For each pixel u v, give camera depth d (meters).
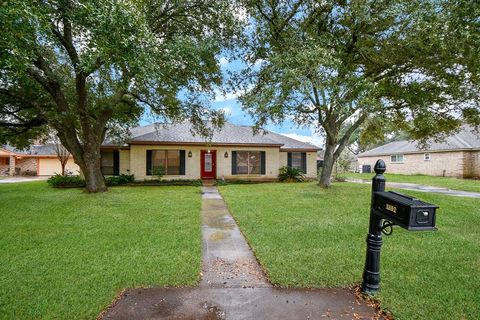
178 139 15.96
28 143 14.23
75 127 11.16
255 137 17.64
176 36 8.84
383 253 4.21
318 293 3.03
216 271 3.63
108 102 10.70
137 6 7.06
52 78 8.87
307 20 9.79
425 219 2.43
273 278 3.37
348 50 9.86
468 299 2.88
